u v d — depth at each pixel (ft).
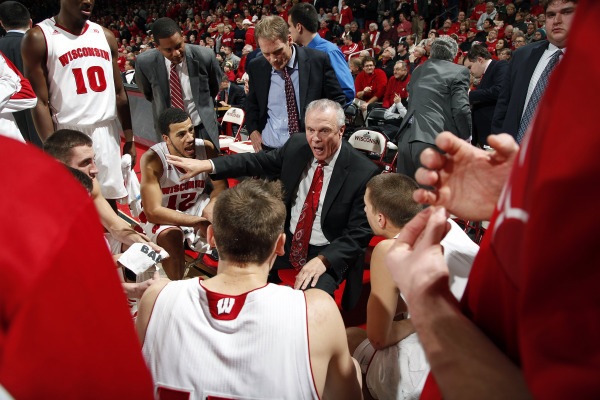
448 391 1.69
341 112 8.03
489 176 2.24
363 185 8.12
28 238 1.38
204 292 4.27
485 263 1.76
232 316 4.13
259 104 12.53
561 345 1.23
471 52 16.87
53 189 1.48
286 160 8.72
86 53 11.25
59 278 1.40
